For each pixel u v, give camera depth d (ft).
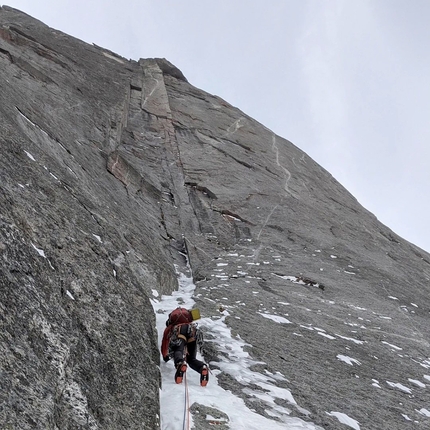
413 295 44.83
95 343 14.24
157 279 29.63
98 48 101.50
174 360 17.34
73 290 15.56
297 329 28.25
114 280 18.72
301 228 53.16
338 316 33.32
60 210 19.98
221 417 15.48
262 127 94.32
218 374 19.63
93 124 53.26
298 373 21.71
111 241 22.76
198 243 45.19
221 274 38.11
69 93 56.54
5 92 35.09
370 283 44.01
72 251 17.46
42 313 12.50
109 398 12.95
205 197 56.03
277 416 17.06
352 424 18.06
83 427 11.04
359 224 64.69
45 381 10.75
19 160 21.57
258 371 20.66
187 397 15.98
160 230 43.75
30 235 15.69
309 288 38.34
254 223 52.21
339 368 23.94
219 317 26.61
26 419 9.35
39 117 38.04
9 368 10.06
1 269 12.19
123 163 48.29
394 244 64.54
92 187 34.22
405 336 33.09
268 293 34.60
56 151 33.68
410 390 23.85
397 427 18.98
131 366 15.03
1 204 15.25
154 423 13.65
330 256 47.85
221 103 97.25
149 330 18.37
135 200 44.45
